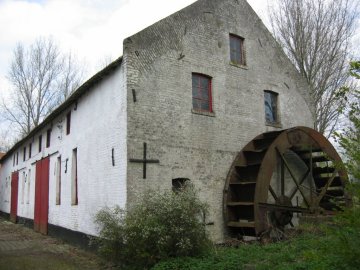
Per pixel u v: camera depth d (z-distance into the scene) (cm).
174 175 1091
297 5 1852
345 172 523
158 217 838
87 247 1175
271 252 945
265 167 1195
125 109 1023
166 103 1109
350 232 514
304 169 1545
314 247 879
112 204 1044
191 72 1198
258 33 1460
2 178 3125
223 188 1216
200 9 1270
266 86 1435
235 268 783
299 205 1433
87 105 1270
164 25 1155
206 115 1210
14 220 2383
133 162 1008
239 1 1420
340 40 1798
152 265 826
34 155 1975
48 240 1455
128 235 831
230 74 1317
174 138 1110
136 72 1055
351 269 507
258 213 1154
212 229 1163
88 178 1216
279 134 1271
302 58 1809
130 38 1060
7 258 1076
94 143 1191
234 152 1272
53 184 1591
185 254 841
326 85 1788
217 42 1298
